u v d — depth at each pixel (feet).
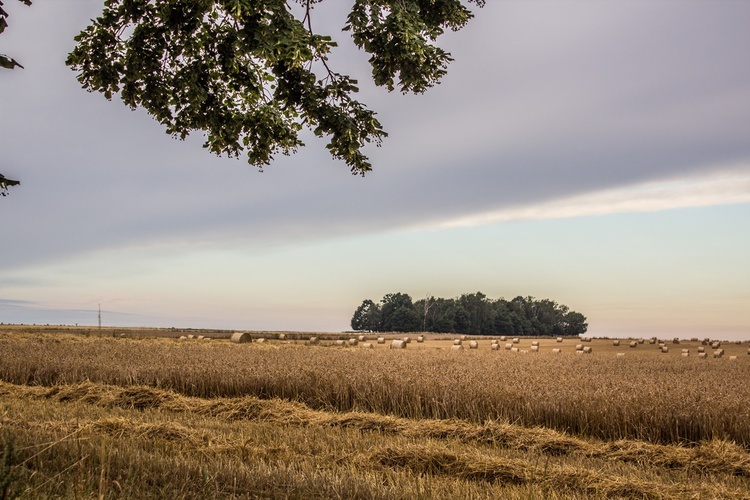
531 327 436.76
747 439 36.09
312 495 21.15
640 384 50.03
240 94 42.57
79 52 38.93
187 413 43.98
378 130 39.40
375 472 26.32
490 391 44.21
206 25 37.81
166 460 23.94
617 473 29.25
